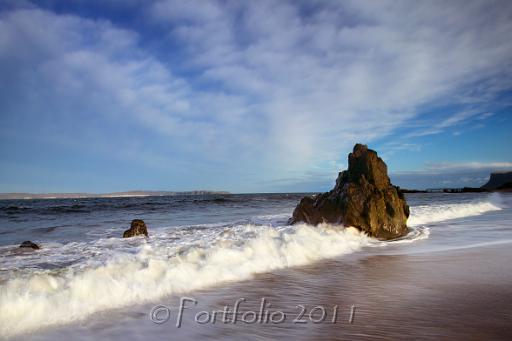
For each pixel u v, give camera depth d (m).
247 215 23.88
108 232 15.34
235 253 8.32
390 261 8.84
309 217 15.09
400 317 4.71
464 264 8.01
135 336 4.20
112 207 35.22
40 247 10.70
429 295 5.68
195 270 6.98
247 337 4.15
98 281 5.88
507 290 5.87
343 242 11.45
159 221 20.28
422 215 20.34
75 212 28.39
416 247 11.12
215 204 41.06
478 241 11.62
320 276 7.30
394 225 14.14
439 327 4.30
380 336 4.10
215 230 14.53
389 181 16.28
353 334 4.19
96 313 4.96
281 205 37.84
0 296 4.93
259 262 8.17
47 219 22.30
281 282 6.81
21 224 19.12
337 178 16.92
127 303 5.40
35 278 5.77
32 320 4.62
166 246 9.77
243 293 6.03
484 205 27.39
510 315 4.70
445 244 11.37
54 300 5.13
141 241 11.55
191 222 19.44
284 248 9.41
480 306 5.07
